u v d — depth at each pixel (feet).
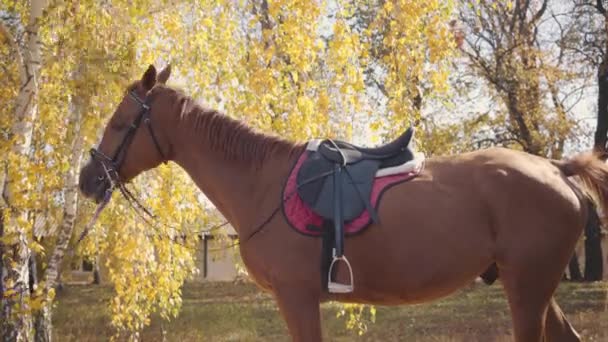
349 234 13.92
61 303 60.39
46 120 20.61
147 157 15.38
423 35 24.99
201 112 15.24
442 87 24.44
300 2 22.88
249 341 41.47
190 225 27.02
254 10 25.98
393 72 24.12
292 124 22.61
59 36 21.57
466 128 70.23
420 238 13.84
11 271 20.02
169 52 24.35
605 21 65.57
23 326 20.29
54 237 24.84
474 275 14.21
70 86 21.02
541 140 67.92
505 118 71.87
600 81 71.92
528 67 68.54
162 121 15.30
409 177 14.24
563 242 14.10
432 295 14.26
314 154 14.55
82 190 15.49
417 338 39.60
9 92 21.15
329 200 14.01
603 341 31.50
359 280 14.14
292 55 22.97
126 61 22.18
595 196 14.93
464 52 66.95
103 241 27.02
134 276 25.57
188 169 15.44
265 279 14.44
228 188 14.94
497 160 14.34
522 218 13.98
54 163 20.43
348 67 22.90
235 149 14.96
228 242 29.43
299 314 13.98
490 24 68.54
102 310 53.93
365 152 14.64
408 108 23.91
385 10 24.00
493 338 37.60
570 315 45.21
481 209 14.03
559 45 68.95
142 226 25.30
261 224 14.40
